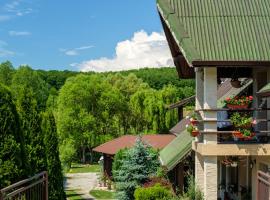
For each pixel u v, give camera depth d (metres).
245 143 13.73
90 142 59.34
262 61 13.09
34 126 16.88
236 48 13.39
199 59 12.99
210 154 13.51
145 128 63.59
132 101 63.62
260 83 15.45
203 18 14.43
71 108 58.62
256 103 15.65
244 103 13.42
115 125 62.47
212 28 14.07
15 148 10.55
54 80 103.88
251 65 13.13
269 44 13.58
